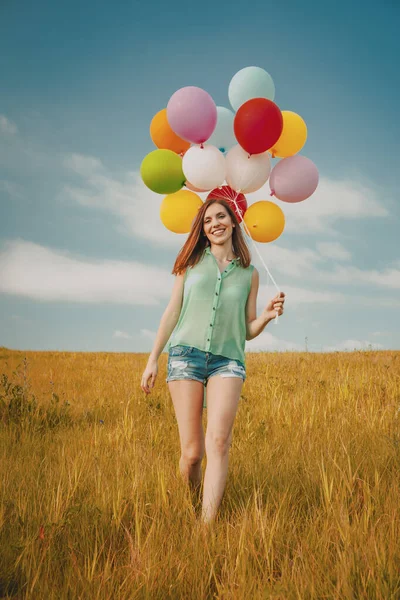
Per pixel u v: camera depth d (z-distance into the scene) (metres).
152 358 3.65
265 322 3.57
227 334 3.46
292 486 3.74
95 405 7.77
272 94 5.02
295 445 4.82
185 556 2.70
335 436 5.09
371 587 2.32
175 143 5.09
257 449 4.76
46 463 4.57
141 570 2.58
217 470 3.18
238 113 4.49
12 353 18.81
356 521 2.97
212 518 3.06
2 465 4.50
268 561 2.56
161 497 3.46
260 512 3.00
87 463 4.44
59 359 17.03
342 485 3.61
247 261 3.71
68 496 3.50
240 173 4.66
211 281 3.50
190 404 3.42
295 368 11.53
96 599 2.32
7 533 3.04
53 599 2.37
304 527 3.07
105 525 3.15
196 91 4.63
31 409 6.86
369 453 4.45
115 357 18.25
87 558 2.71
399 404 6.57
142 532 3.10
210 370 3.44
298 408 6.56
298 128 4.91
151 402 7.34
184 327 3.50
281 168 4.86
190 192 4.91
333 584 2.35
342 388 7.88
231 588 2.34
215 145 5.08
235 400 3.33
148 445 5.23
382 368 10.44
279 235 4.78
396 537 2.78
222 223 3.61
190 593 2.45
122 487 3.64
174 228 4.91
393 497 3.37
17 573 2.58
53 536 2.93
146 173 4.80
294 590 2.31
